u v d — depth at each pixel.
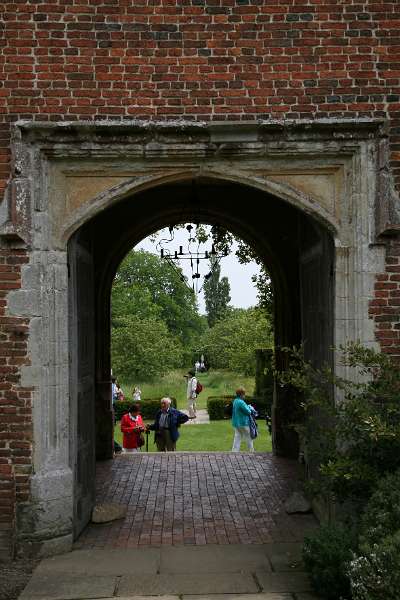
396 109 6.83
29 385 6.68
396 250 6.79
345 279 6.91
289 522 7.67
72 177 6.88
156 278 43.78
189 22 6.82
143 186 6.95
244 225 11.70
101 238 11.78
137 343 28.59
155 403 20.92
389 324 6.78
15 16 6.75
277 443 11.53
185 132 6.72
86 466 7.62
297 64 6.83
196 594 5.51
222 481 9.72
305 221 8.65
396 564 4.27
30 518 6.59
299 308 11.57
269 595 5.47
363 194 6.80
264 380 20.80
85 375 7.72
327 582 5.25
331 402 6.76
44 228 6.75
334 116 6.82
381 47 6.86
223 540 7.03
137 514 8.04
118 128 6.65
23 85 6.73
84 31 6.77
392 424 5.86
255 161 6.90
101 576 5.96
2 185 6.71
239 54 6.82
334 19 6.86
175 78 6.80
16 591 5.75
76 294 7.25
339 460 5.76
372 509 5.15
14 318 6.70
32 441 6.66
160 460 11.34
